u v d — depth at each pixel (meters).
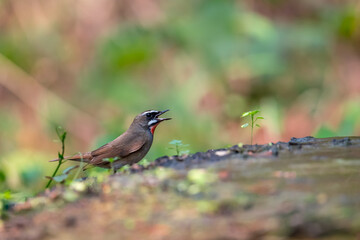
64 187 6.77
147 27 18.19
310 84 17.75
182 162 7.09
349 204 5.11
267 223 4.91
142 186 6.20
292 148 7.50
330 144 7.66
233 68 17.55
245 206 5.29
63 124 17.67
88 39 18.50
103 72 17.89
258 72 17.34
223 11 17.73
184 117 16.98
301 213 4.99
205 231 4.94
